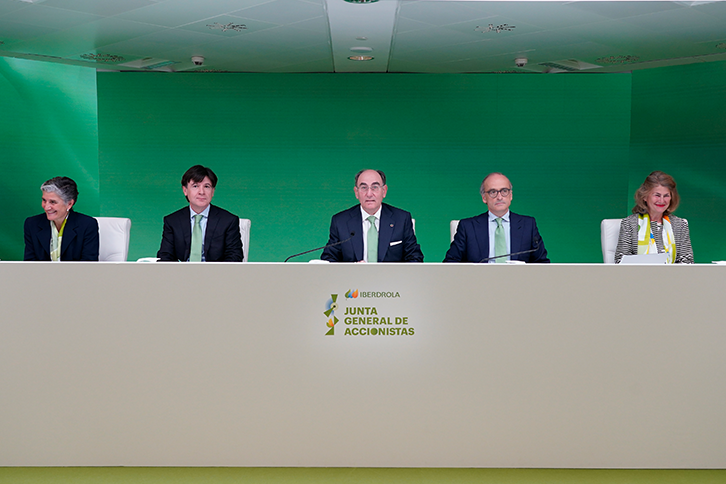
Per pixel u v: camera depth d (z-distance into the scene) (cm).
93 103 583
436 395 186
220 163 576
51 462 190
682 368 184
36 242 297
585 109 572
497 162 579
